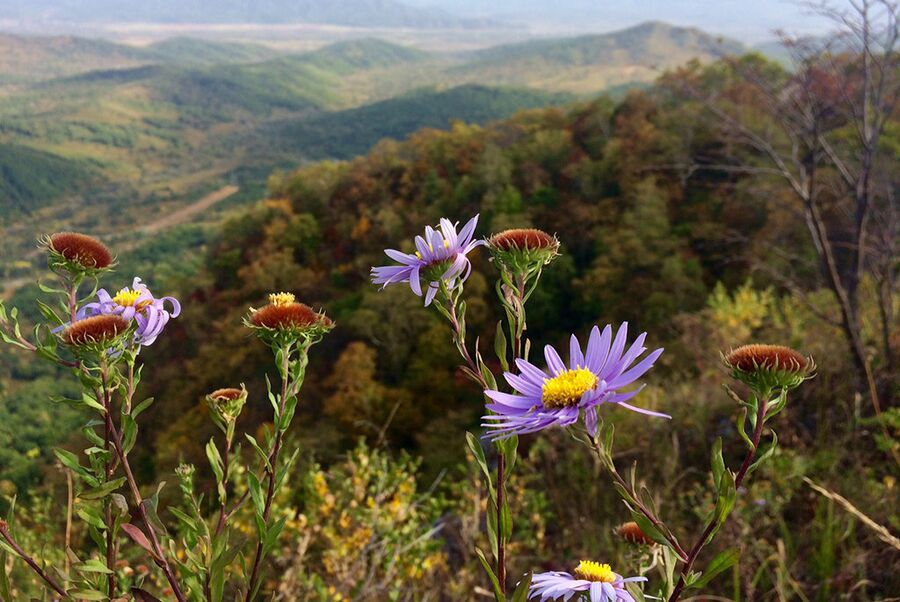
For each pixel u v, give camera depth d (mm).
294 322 1588
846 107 7395
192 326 49156
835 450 4234
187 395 39594
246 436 1551
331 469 4582
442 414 31438
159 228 172875
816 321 7469
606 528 3711
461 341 1490
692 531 3707
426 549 3807
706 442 5055
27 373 64312
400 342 35531
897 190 8188
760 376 1196
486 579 3473
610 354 1263
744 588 3219
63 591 1469
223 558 1463
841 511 3506
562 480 4625
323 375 36750
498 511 1414
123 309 1619
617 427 5102
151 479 29562
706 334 7910
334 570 3301
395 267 1587
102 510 1462
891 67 6918
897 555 3162
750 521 3605
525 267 1455
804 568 3328
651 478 4246
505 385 1492
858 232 6867
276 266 50094
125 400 1526
